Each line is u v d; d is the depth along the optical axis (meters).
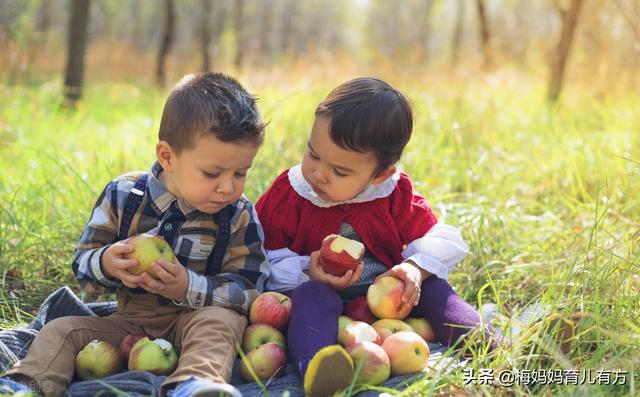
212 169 2.45
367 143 2.58
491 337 2.54
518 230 4.05
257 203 3.09
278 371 2.45
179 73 15.94
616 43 9.14
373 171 2.69
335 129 2.57
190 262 2.67
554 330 2.50
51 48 14.21
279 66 10.61
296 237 2.97
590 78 8.49
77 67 8.91
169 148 2.51
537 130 6.37
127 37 36.09
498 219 3.92
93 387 2.33
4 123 6.00
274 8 39.91
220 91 2.50
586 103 7.43
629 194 4.44
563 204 4.61
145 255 2.44
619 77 8.06
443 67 9.21
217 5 25.09
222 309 2.54
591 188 4.69
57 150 5.40
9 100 7.18
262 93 8.15
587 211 4.26
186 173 2.48
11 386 2.19
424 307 2.79
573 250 3.65
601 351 2.44
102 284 2.57
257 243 2.79
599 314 2.69
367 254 2.97
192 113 2.44
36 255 3.70
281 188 3.02
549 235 3.91
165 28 14.34
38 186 4.48
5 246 3.63
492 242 3.82
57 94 8.36
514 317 2.57
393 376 2.46
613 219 4.12
